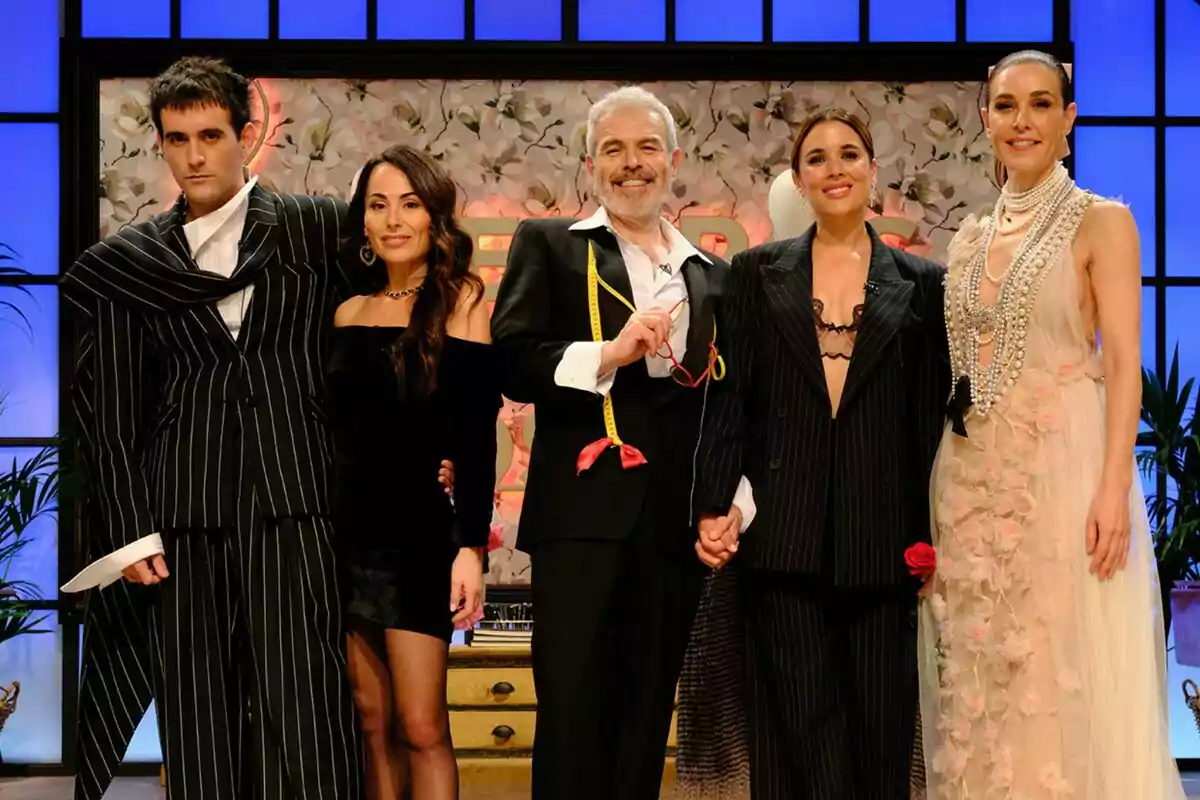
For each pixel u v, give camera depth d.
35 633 6.18
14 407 6.46
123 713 3.41
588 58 6.36
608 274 3.33
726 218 6.38
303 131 6.36
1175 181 6.66
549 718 3.18
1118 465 3.13
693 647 3.56
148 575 3.23
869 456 3.20
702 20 6.49
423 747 3.34
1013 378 3.26
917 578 3.29
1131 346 3.15
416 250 3.34
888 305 3.24
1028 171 3.31
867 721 3.23
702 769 3.54
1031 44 6.53
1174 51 6.66
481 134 6.38
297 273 3.35
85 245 6.36
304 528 3.28
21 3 6.51
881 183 6.41
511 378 3.29
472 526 3.35
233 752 3.27
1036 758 3.19
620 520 3.21
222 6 6.45
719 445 3.26
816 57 6.39
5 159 6.49
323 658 3.27
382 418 3.32
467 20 6.45
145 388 3.34
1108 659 3.14
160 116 3.30
